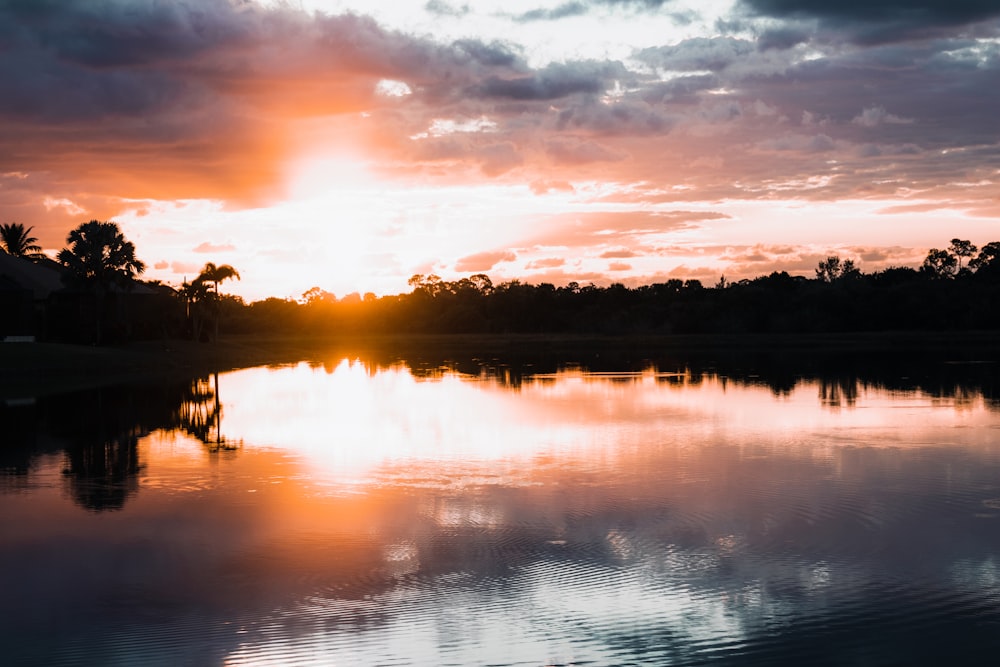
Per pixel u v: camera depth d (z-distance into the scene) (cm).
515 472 3041
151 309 13038
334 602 1744
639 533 2205
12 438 4006
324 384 7369
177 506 2569
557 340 19325
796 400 5556
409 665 1466
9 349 8938
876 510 2434
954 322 18225
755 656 1497
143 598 1784
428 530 2256
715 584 1827
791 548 2070
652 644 1544
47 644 1558
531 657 1495
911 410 4931
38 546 2158
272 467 3195
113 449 3662
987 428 4119
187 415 4938
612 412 4925
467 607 1709
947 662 1473
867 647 1530
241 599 1767
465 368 9838
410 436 3997
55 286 12238
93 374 8488
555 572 1906
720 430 4097
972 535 2178
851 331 18775
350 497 2662
